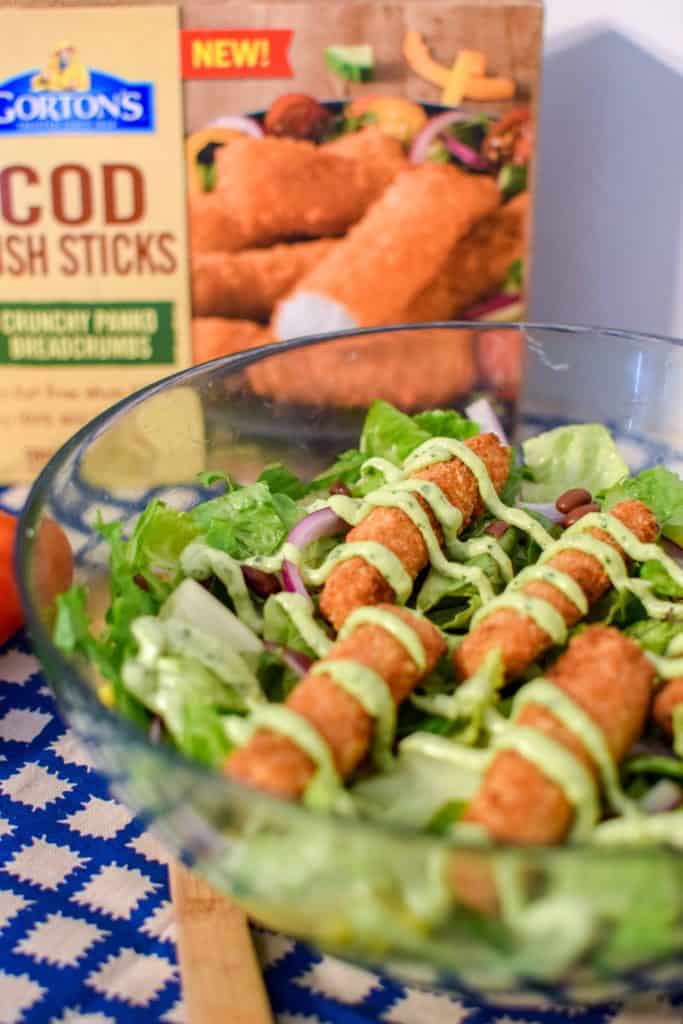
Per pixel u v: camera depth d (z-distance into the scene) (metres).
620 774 0.49
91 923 0.54
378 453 0.65
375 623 0.51
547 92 0.82
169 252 0.72
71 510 0.56
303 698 0.48
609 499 0.63
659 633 0.55
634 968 0.44
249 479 0.65
